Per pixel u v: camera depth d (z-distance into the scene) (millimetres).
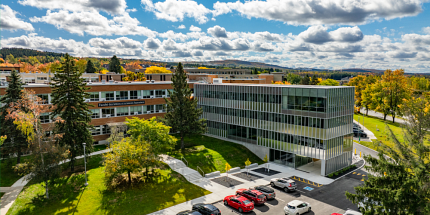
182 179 36156
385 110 77938
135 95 55781
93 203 29484
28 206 28391
